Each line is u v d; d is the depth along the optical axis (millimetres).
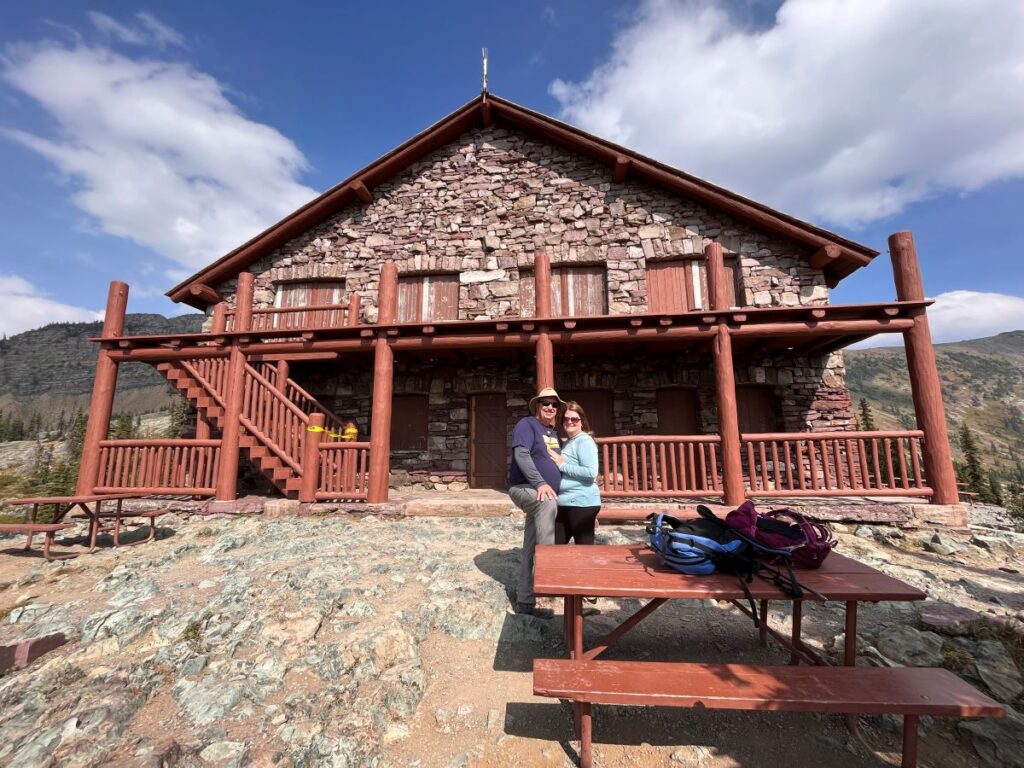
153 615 3402
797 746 2184
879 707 1865
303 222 10625
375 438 7059
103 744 2195
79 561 4969
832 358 9008
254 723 2363
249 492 9281
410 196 10773
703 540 2496
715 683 2039
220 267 10562
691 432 9398
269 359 7930
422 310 10344
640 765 2088
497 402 10039
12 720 2418
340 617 3350
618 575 2494
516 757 2145
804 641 3121
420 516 6762
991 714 1823
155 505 7160
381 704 2469
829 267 9289
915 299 6586
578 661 2264
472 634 3193
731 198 9227
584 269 10008
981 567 4938
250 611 3404
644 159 9570
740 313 6730
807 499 6723
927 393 6398
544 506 3250
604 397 9719
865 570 2605
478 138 10852
